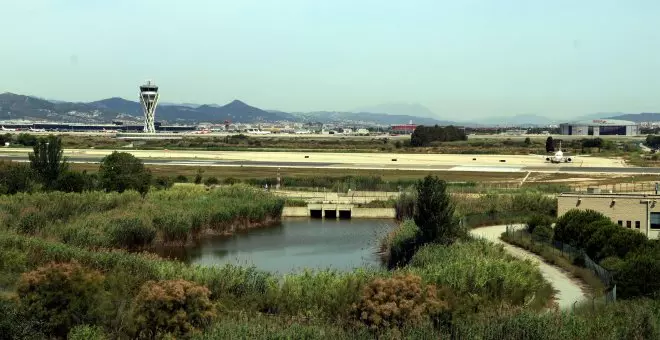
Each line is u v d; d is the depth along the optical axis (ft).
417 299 128.06
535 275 175.32
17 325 115.03
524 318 120.98
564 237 228.22
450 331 120.67
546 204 312.29
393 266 220.02
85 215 268.41
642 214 246.06
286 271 214.48
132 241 252.62
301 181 420.36
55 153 342.23
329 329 121.80
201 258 239.91
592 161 596.70
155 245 262.06
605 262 184.96
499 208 311.06
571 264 201.46
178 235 267.18
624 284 152.15
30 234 232.53
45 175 338.54
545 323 119.65
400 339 115.24
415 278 133.90
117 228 247.50
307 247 263.70
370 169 505.25
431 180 222.07
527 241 235.81
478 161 603.26
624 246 194.70
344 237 287.48
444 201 219.20
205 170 488.44
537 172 479.00
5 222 239.09
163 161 572.51
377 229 308.19
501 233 263.49
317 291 147.13
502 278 158.81
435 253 191.72
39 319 119.14
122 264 172.45
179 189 343.87
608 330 119.85
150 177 360.48
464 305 136.67
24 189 323.16
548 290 170.50
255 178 434.30
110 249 226.38
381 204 352.49
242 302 147.43
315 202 355.15
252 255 246.88
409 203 335.06
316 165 541.75
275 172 477.36
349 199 367.66
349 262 233.96
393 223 326.44
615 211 249.55
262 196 344.49
